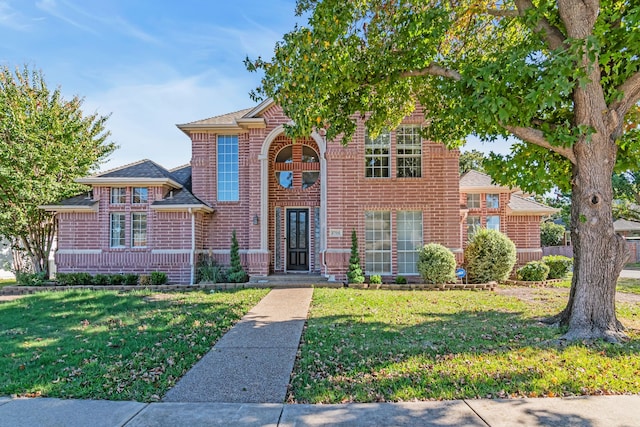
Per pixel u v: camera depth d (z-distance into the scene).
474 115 6.92
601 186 6.64
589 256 6.73
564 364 5.18
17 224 14.33
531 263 14.84
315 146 15.86
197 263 14.36
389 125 11.10
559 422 3.69
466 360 5.39
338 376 4.93
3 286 13.99
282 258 15.66
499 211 16.84
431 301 10.17
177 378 4.96
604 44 6.35
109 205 14.26
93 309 9.28
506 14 8.02
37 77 16.28
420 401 4.21
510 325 7.43
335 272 13.59
